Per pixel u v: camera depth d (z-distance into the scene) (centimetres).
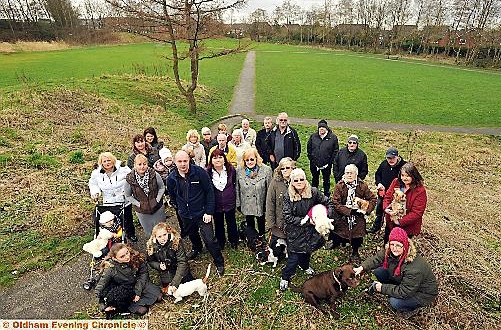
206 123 1752
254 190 662
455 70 4550
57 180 935
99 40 6069
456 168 1175
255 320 537
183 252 584
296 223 562
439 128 1812
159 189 648
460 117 2039
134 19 1767
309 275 630
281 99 2405
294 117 1967
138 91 1992
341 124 1850
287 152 887
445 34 6588
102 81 2042
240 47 2048
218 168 641
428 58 6122
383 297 579
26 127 1241
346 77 3519
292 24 9688
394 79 3497
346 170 633
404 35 7100
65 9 6756
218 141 809
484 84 3338
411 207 607
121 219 659
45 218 772
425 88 3017
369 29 7431
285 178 593
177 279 571
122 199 681
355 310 555
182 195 607
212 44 5644
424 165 1193
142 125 1523
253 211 673
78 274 635
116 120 1514
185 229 651
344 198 642
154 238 566
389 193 657
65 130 1273
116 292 533
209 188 609
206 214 609
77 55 4162
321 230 534
